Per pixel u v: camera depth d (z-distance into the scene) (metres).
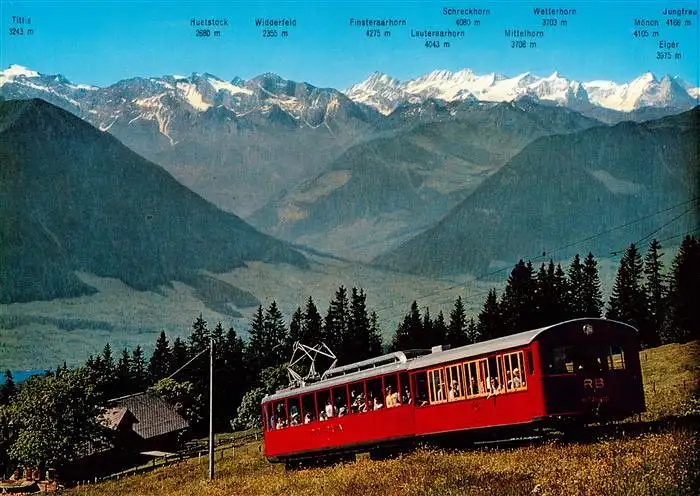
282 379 103.62
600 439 30.14
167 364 135.62
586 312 117.00
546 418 30.72
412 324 124.44
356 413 40.38
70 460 77.81
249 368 123.00
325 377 45.00
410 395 37.03
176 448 92.75
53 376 81.12
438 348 38.25
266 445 48.19
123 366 136.38
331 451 42.44
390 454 39.34
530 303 110.06
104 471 82.88
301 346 50.28
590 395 31.41
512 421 31.97
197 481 52.41
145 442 89.81
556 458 27.61
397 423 37.69
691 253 98.75
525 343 31.48
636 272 118.44
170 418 95.19
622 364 32.44
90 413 78.44
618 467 23.64
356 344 125.38
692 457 23.36
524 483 24.72
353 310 128.12
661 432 29.30
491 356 32.97
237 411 107.50
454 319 123.44
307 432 44.25
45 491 70.38
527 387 31.34
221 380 119.25
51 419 77.12
